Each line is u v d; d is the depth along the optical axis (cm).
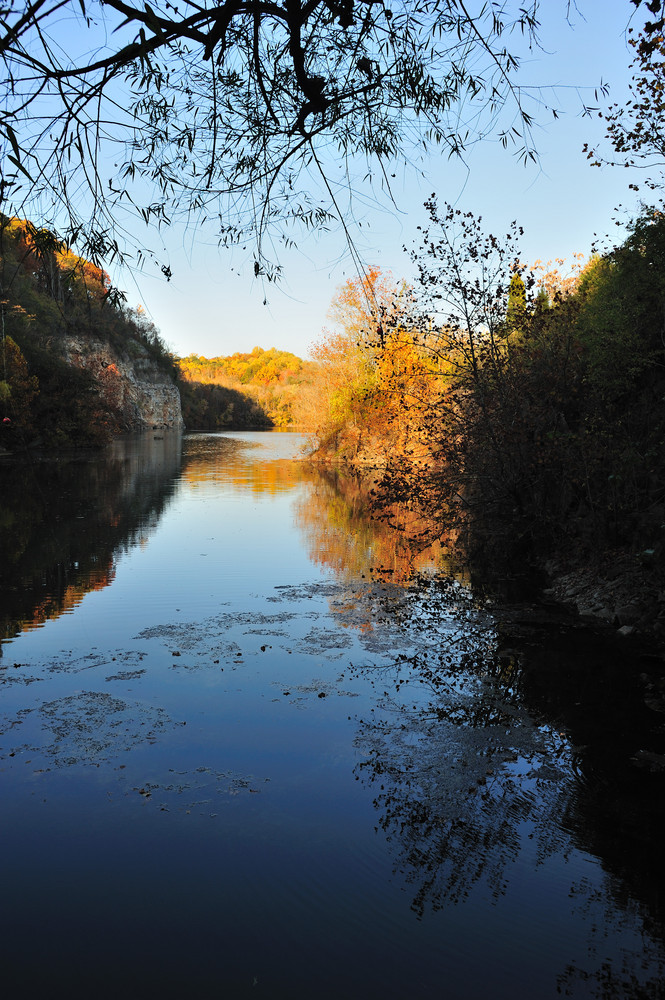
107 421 5634
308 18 291
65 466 3584
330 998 321
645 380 1273
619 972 337
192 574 1214
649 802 493
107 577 1185
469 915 376
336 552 1452
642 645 830
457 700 671
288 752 564
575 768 540
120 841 439
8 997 317
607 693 686
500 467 1352
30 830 449
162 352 10131
